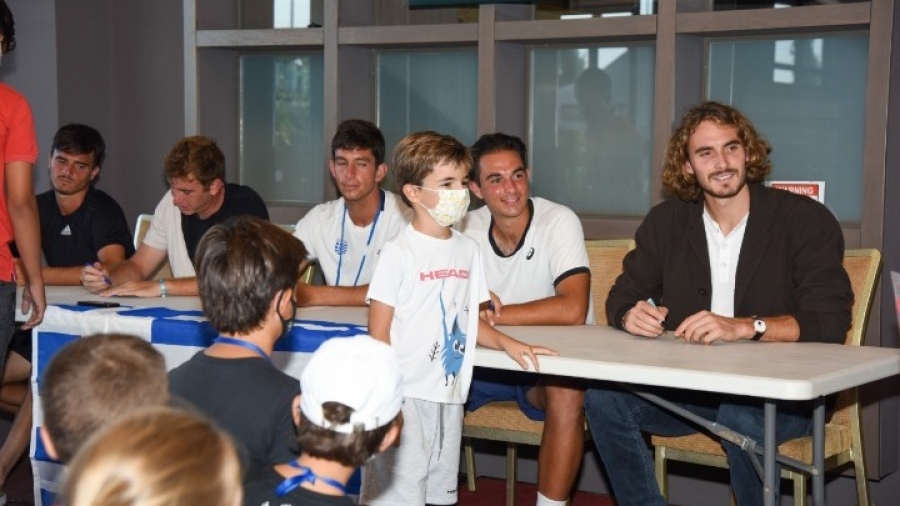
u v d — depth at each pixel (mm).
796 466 2740
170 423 1122
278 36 4656
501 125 4297
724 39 4012
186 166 3953
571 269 3410
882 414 3752
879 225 3578
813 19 3662
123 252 4441
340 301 3604
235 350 2066
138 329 3160
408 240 2902
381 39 4453
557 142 4359
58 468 3330
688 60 3986
